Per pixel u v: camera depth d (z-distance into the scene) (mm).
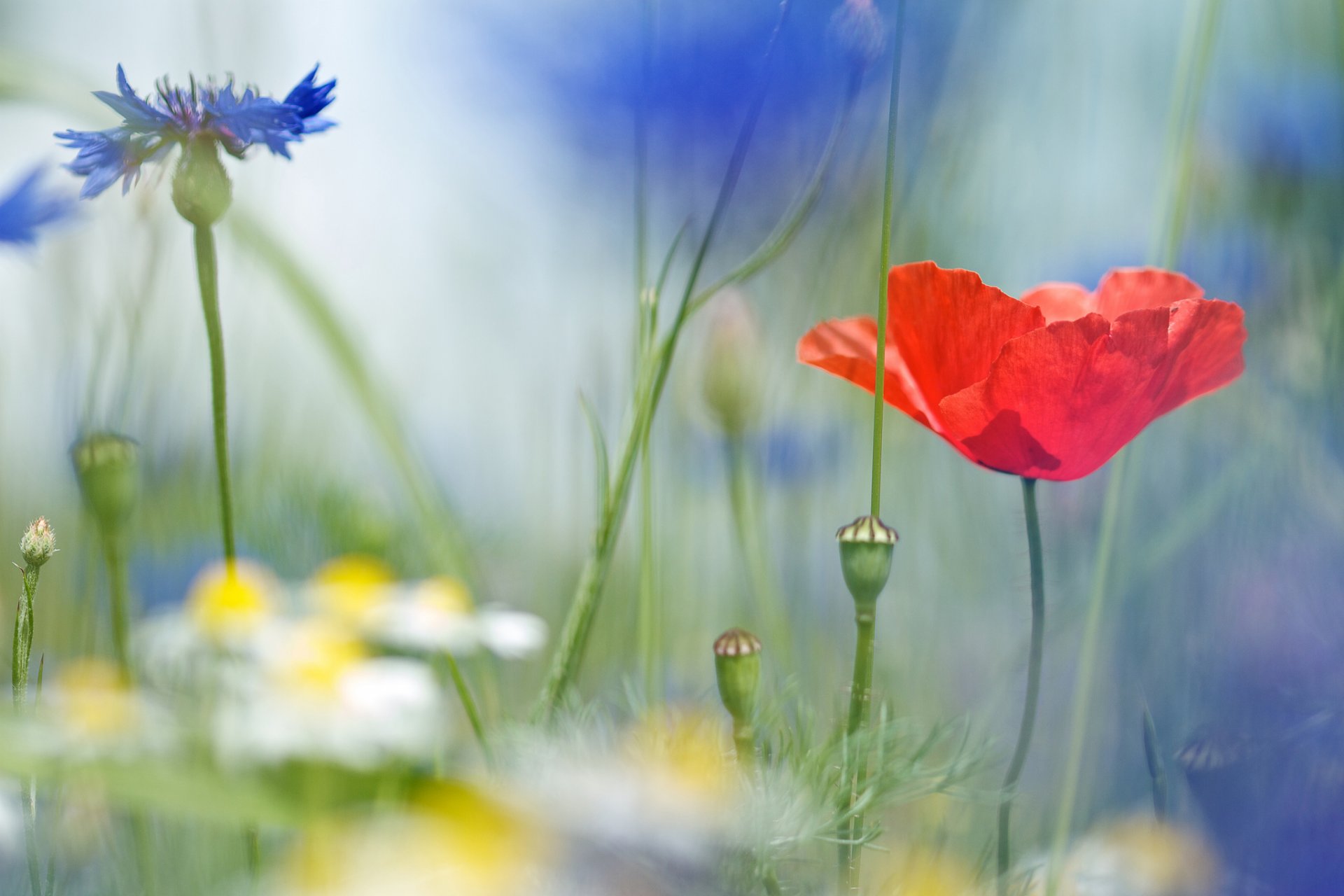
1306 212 1132
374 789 811
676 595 1018
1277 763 859
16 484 1115
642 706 881
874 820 867
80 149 838
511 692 975
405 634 875
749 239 1116
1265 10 1202
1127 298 876
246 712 809
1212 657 955
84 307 1022
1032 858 871
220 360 841
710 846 817
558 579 1058
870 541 829
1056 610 974
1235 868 855
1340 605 956
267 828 852
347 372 1000
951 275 840
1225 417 1039
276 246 1001
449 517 991
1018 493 1097
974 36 1198
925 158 1185
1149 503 1044
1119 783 942
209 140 835
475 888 798
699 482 1057
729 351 1001
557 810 809
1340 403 1034
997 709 965
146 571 971
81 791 808
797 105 1097
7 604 968
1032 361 827
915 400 858
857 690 835
